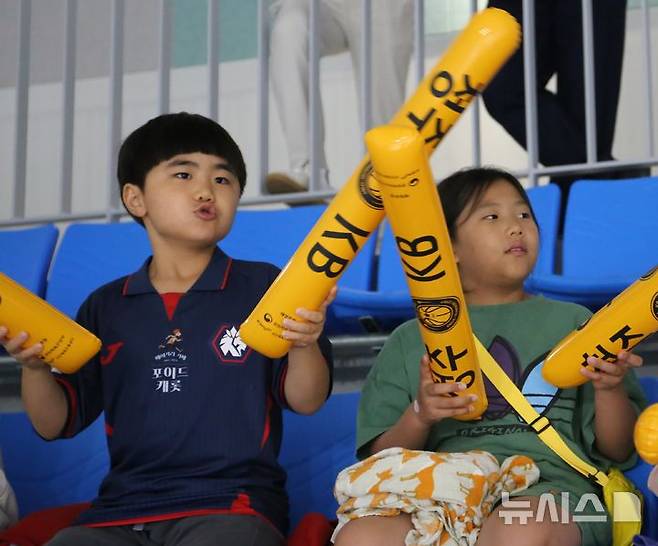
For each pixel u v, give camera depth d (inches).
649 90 155.9
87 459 107.0
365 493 78.4
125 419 89.0
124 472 87.8
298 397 86.1
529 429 87.4
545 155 151.8
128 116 226.7
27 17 172.2
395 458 79.3
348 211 68.5
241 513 82.4
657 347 106.7
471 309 94.5
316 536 82.5
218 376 88.9
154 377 89.3
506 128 153.9
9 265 142.6
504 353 91.3
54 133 231.8
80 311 94.8
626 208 129.0
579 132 151.1
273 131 220.2
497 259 93.6
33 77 232.5
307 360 84.9
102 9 230.5
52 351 78.7
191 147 93.5
